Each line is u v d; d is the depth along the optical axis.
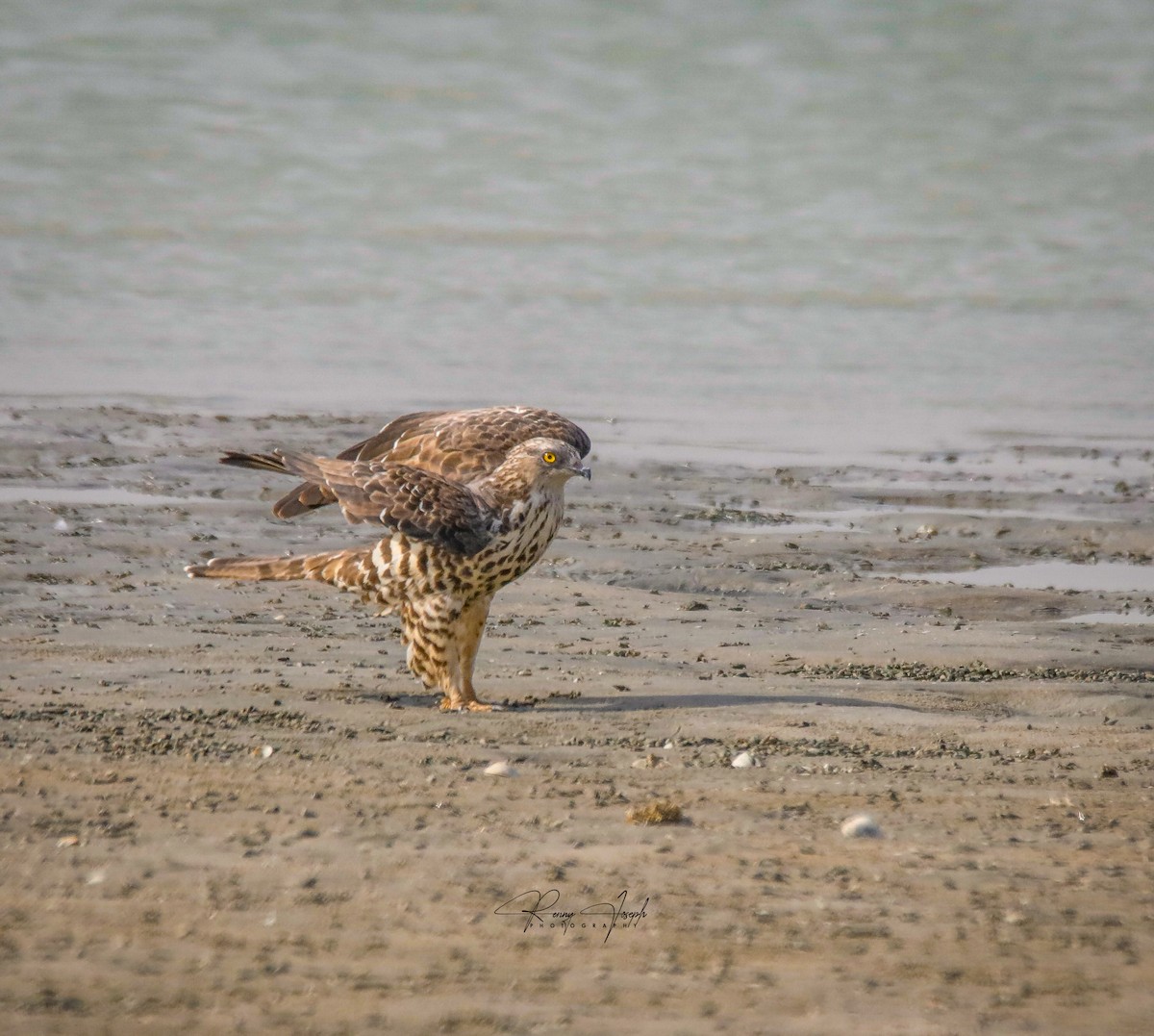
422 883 7.78
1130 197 37.22
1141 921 7.57
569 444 11.85
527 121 41.66
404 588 11.30
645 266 32.16
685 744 10.41
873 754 10.26
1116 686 12.23
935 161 39.62
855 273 32.12
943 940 7.32
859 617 14.64
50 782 9.08
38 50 44.53
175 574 14.98
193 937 7.14
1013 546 17.33
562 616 14.18
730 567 16.11
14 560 15.09
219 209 34.66
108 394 22.95
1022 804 9.22
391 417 22.27
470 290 30.36
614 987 6.81
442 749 10.07
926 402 24.47
